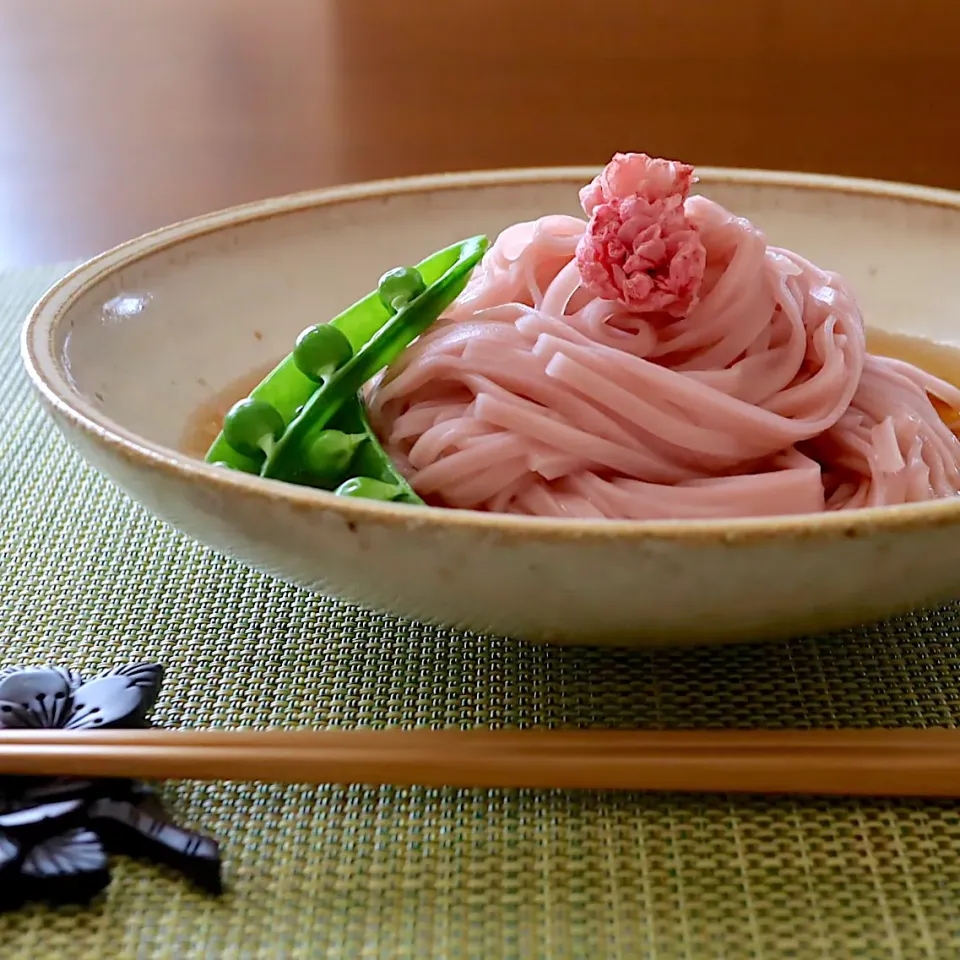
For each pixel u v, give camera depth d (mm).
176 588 334
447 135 615
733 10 782
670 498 315
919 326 393
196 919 264
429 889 268
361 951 259
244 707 302
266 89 693
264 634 320
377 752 278
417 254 410
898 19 755
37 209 545
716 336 330
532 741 280
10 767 276
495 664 310
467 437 326
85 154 612
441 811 280
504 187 414
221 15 838
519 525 259
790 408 330
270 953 259
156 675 297
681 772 275
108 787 277
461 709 300
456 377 334
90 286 351
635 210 319
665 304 320
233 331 382
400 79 700
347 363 333
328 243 401
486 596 272
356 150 596
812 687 302
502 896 266
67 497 366
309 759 277
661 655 310
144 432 348
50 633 321
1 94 712
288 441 325
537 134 608
